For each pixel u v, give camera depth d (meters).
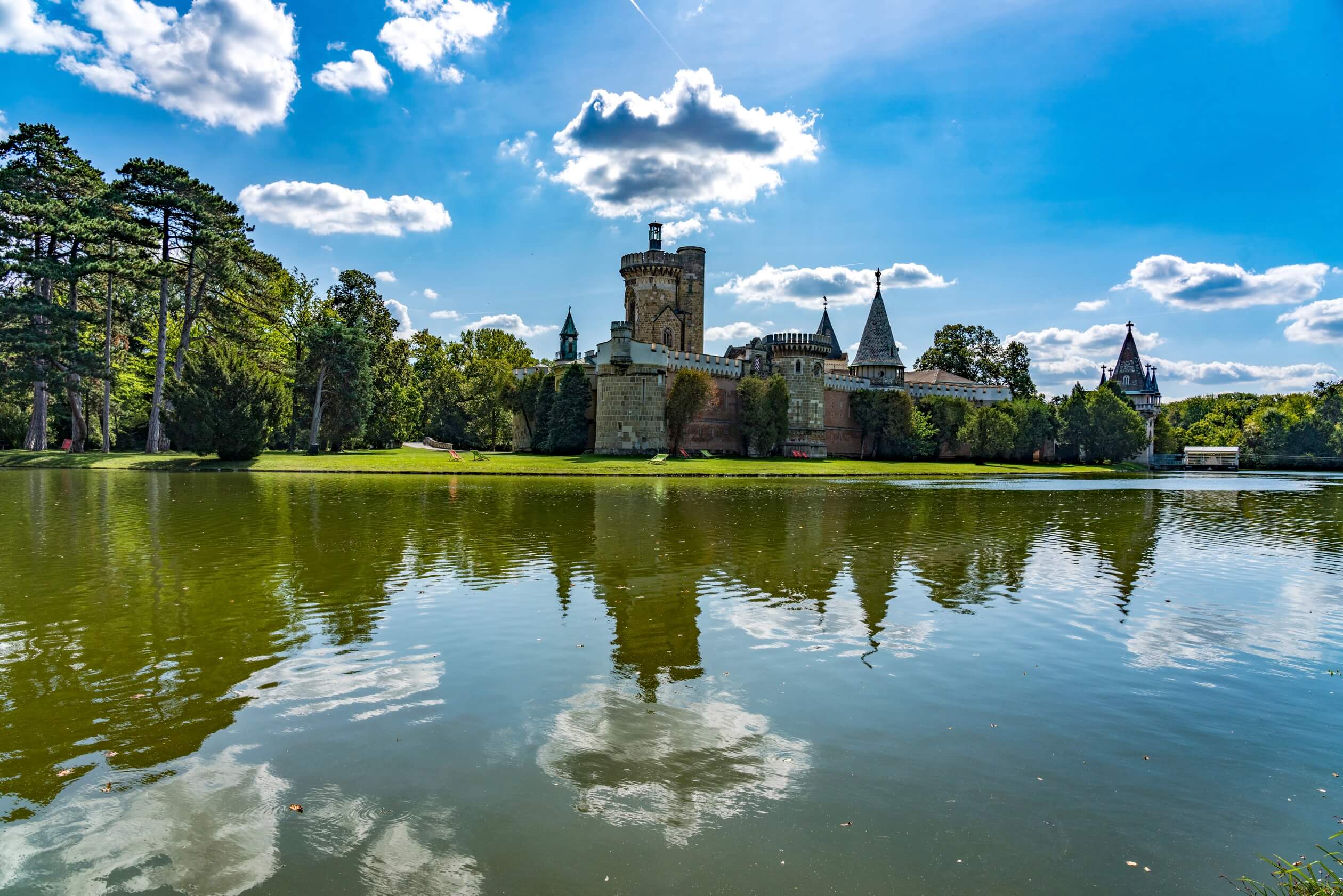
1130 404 118.00
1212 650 12.80
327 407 70.94
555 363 92.38
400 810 7.28
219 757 8.29
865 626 13.73
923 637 13.13
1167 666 11.91
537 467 58.72
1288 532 28.88
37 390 61.44
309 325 72.00
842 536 24.52
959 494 45.19
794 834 6.95
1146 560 21.58
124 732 8.85
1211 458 117.25
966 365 121.56
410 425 98.75
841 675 11.14
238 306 67.81
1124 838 7.00
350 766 8.11
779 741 8.91
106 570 17.34
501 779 7.88
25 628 12.78
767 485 49.59
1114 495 47.94
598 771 8.09
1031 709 10.05
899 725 9.42
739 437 85.81
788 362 85.44
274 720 9.23
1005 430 90.31
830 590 16.42
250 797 7.46
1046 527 28.72
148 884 6.11
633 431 74.62
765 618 14.10
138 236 55.72
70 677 10.58
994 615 14.80
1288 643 13.30
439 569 17.92
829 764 8.35
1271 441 125.00
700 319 94.81
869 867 6.45
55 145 57.88
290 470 53.56
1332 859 6.70
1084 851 6.76
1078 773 8.26
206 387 55.09
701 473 58.50
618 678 10.85
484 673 10.97
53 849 6.57
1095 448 101.94
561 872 6.32
